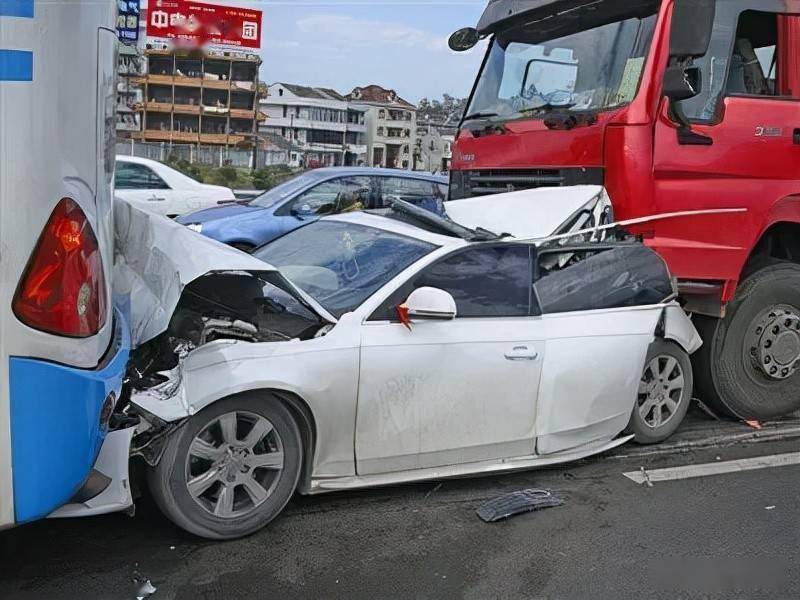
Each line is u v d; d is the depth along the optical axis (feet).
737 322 19.90
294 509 14.20
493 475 16.25
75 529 12.98
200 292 13.94
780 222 20.08
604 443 16.93
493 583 12.06
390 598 11.52
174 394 12.19
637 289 17.22
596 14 19.80
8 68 8.68
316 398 13.05
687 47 17.34
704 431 19.58
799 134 19.61
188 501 12.26
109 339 10.59
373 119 325.21
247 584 11.66
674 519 14.53
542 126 19.98
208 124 233.35
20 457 9.05
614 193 18.22
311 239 17.66
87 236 9.42
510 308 15.46
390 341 13.79
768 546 13.61
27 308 8.92
